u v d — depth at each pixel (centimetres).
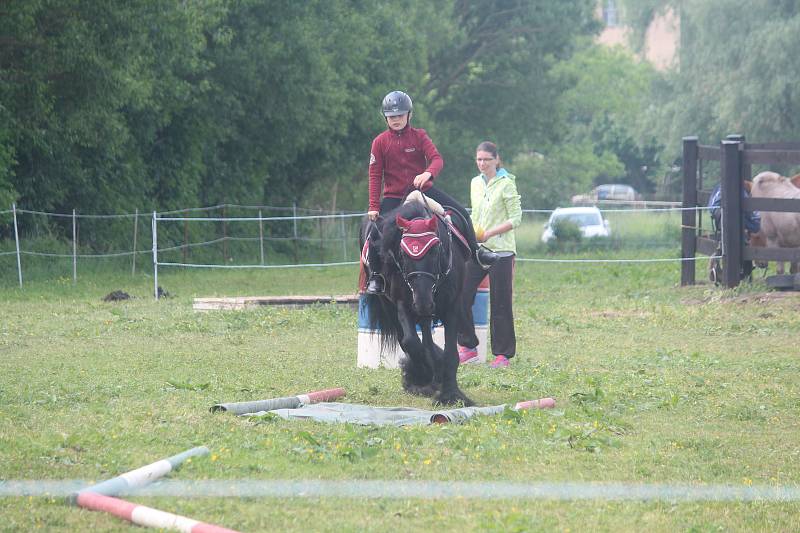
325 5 7288
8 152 5278
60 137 5516
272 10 6788
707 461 1562
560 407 2003
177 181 6906
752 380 2388
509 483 1397
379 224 1981
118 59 5228
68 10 4919
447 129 9800
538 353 2864
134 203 6438
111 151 5828
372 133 7869
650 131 11081
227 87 6800
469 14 10350
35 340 2973
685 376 2442
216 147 7331
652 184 18062
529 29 10312
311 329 3303
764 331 3312
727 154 4231
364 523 1207
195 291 5016
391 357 2492
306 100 6925
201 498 1295
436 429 1698
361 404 2002
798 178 4734
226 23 6625
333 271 6694
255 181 7719
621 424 1805
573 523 1227
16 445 1538
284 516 1230
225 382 2252
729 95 9056
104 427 1702
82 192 6038
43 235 5794
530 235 8906
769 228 4472
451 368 2003
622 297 4491
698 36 9644
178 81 6059
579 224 8388
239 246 7419
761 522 1242
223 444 1576
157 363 2517
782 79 8631
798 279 4169
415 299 1842
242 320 3416
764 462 1559
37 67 4953
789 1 9025
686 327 3462
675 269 5953
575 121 18488
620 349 2967
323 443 1591
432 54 9469
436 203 2016
